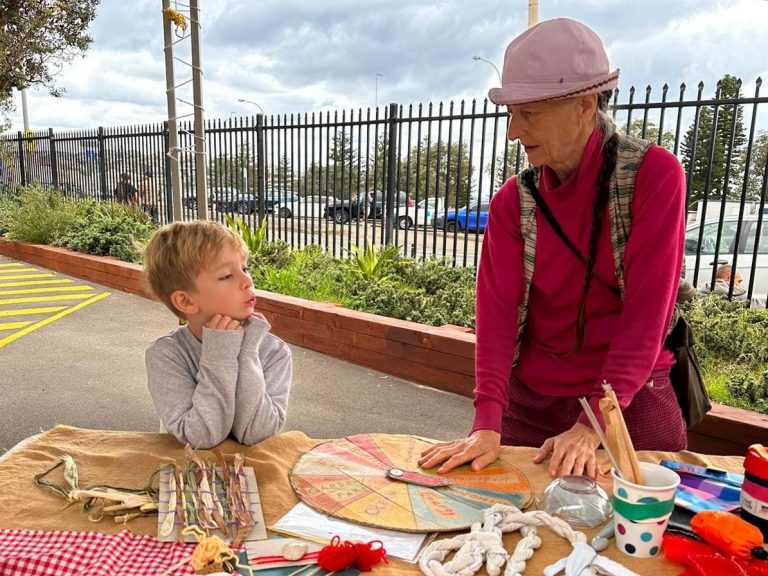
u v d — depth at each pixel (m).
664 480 1.21
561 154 1.57
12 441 3.43
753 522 1.20
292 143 8.20
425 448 1.65
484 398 1.71
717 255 4.78
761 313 4.66
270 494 1.38
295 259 7.50
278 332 5.50
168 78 3.83
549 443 1.60
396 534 1.24
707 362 4.16
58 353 5.18
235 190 9.34
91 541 1.17
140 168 11.19
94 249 8.95
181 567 1.12
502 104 1.50
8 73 15.15
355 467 1.51
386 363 4.67
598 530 1.26
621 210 1.58
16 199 13.25
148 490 1.35
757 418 2.93
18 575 1.07
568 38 1.43
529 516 1.26
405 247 7.01
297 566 1.14
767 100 4.30
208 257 1.60
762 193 4.53
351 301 5.62
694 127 4.61
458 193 6.45
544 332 1.83
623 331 1.58
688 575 1.10
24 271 9.35
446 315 5.02
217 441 1.59
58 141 13.55
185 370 1.69
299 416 3.87
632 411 1.77
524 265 1.76
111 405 4.00
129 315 6.61
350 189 7.60
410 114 6.75
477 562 1.12
